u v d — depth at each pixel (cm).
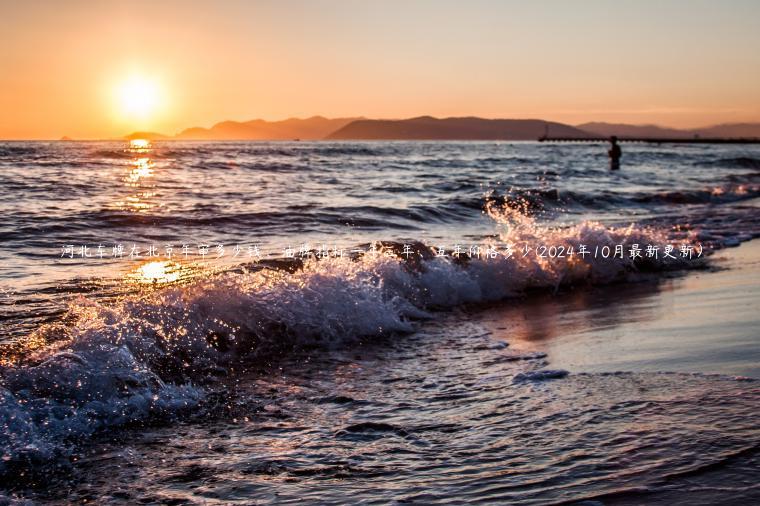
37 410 383
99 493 307
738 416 351
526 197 1850
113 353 454
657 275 926
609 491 277
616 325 632
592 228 1005
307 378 489
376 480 308
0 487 312
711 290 801
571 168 3481
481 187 2142
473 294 792
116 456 348
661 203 1914
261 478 317
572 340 581
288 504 287
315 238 1141
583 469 301
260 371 505
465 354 554
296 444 360
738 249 1125
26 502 299
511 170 3219
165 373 477
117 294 702
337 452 346
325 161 3956
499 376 477
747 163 4159
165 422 397
